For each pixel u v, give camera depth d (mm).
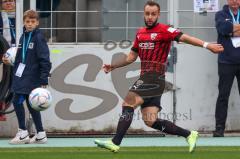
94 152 30625
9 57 34969
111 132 38562
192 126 38719
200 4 38906
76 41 38875
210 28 38844
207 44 27766
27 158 28438
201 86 38625
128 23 38938
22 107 34625
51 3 38812
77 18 38906
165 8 38938
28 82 34125
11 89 36000
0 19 38688
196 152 30312
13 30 38688
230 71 37188
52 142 35688
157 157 28516
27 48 34156
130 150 31453
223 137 37438
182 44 38531
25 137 34875
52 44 38656
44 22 38844
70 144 34750
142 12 38875
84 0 38844
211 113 38719
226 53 37156
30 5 38562
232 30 36938
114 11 38969
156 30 28406
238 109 38625
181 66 38594
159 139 36969
